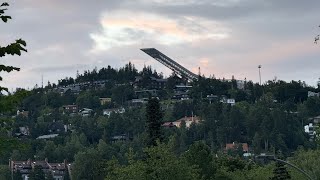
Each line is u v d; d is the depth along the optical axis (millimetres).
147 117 75250
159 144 56781
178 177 54531
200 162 69312
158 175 54562
